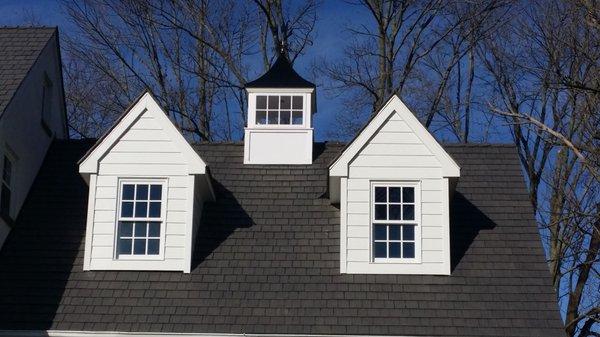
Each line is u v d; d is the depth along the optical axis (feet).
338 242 66.13
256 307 61.11
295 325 59.82
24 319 60.18
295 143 74.84
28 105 71.05
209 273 63.77
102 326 59.88
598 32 88.28
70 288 62.69
